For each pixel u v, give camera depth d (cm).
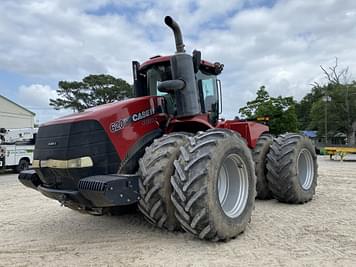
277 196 560
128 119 384
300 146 562
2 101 3562
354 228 411
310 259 308
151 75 469
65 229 436
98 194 321
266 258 312
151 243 362
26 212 562
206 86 502
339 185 791
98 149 357
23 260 325
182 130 436
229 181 391
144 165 356
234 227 362
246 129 559
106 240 379
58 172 363
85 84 4644
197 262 305
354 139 3991
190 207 330
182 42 409
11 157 1557
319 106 4203
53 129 373
